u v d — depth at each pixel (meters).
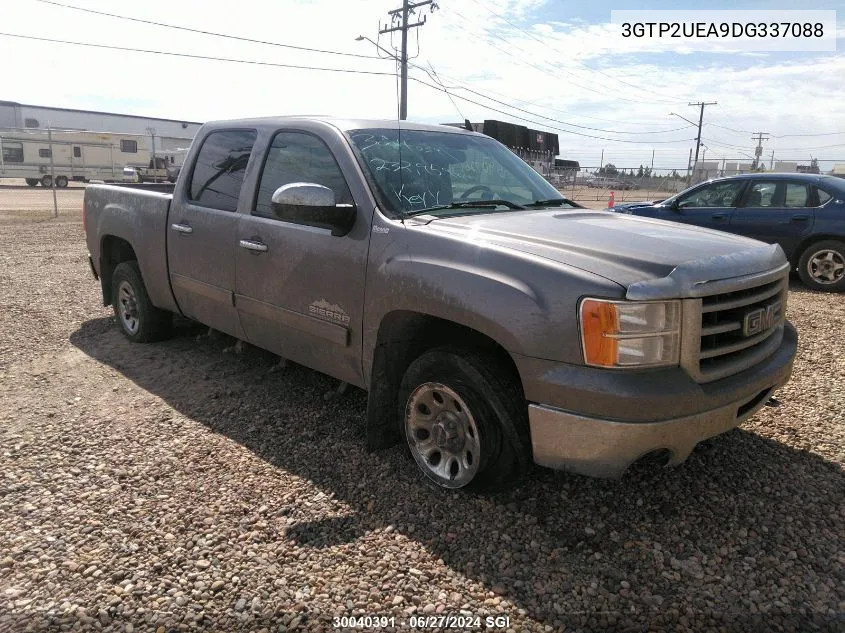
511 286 2.86
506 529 3.04
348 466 3.61
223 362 5.29
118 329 6.28
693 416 2.76
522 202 4.14
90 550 2.85
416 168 3.88
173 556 2.82
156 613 2.48
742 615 2.51
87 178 39.44
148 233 5.22
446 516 3.13
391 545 2.92
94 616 2.46
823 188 8.88
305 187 3.41
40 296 7.74
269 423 4.16
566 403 2.75
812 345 6.00
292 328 4.03
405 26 30.47
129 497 3.28
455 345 3.24
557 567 2.78
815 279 8.94
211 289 4.61
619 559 2.84
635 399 2.63
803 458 3.74
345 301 3.60
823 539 2.99
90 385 4.79
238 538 2.95
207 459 3.68
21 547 2.85
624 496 3.33
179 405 4.44
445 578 2.71
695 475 3.54
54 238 13.91
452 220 3.47
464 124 6.23
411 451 3.50
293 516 3.13
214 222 4.51
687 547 2.93
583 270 2.79
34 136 36.78
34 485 3.37
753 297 3.08
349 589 2.63
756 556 2.87
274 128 4.31
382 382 3.55
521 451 3.00
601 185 33.44
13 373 5.01
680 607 2.55
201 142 4.94
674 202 10.22
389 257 3.35
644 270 2.78
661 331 2.72
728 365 2.97
